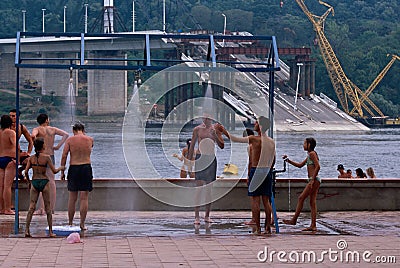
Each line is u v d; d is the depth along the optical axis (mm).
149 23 178250
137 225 14367
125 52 104000
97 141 86562
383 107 184000
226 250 11289
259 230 13336
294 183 16812
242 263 10289
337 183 16891
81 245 11688
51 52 102312
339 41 199250
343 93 182250
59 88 116688
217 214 16062
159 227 14125
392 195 17047
